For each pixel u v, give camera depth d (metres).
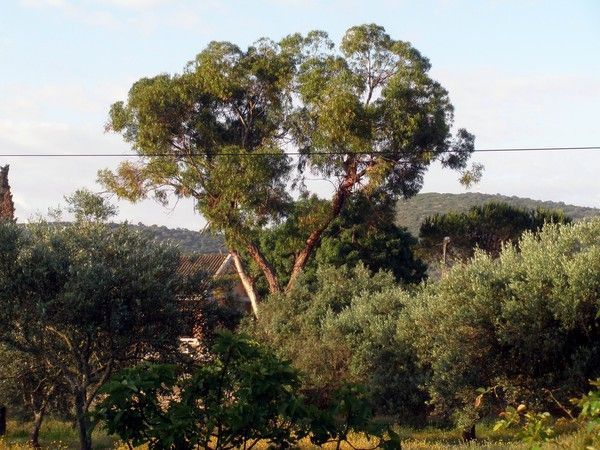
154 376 8.97
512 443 17.19
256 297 39.91
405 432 23.03
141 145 38.84
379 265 45.72
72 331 18.22
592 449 6.41
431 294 24.00
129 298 18.27
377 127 38.16
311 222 39.53
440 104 38.56
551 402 20.44
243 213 37.41
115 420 8.70
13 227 18.34
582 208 99.69
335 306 31.97
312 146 38.81
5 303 17.66
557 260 20.19
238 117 41.38
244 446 9.41
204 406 9.30
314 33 40.56
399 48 38.66
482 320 20.53
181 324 19.17
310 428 9.22
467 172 39.53
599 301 19.05
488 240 49.75
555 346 19.92
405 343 24.23
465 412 20.69
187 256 21.72
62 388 20.48
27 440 22.70
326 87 38.69
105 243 18.86
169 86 39.03
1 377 19.84
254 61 40.66
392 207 41.94
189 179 38.19
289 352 27.89
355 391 9.41
